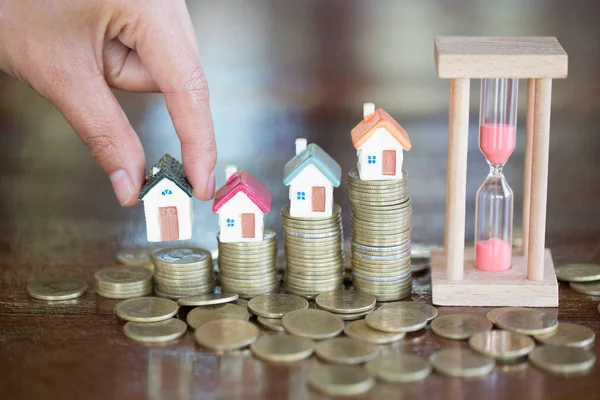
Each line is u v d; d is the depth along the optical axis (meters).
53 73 0.54
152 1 0.54
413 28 0.79
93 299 0.56
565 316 0.53
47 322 0.53
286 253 0.56
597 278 0.56
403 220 0.55
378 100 0.74
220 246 0.55
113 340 0.52
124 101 0.75
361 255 0.55
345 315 0.53
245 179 0.55
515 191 0.66
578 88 0.75
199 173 0.55
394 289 0.55
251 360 0.50
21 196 0.67
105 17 0.54
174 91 0.54
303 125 0.72
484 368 0.49
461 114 0.53
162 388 0.48
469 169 0.68
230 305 0.54
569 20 0.79
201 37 0.80
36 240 0.62
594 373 0.49
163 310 0.54
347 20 0.81
